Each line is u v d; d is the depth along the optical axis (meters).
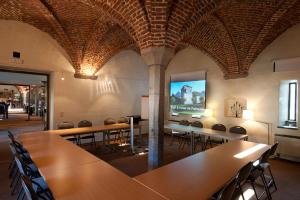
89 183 1.96
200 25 5.57
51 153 2.99
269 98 5.81
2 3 4.58
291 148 5.22
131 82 8.40
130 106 8.36
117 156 5.36
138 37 3.87
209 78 7.33
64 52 6.53
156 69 3.83
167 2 3.34
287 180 3.96
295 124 5.55
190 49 7.98
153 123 3.89
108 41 6.43
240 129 5.34
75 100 6.80
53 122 6.40
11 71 6.29
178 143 7.04
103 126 5.87
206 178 2.13
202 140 6.82
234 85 6.62
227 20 5.11
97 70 7.21
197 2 3.58
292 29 5.40
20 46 5.70
